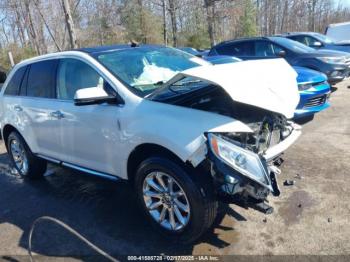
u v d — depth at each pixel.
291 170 4.52
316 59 8.55
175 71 3.99
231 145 2.79
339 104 7.95
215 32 30.00
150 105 3.20
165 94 3.31
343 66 8.49
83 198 4.35
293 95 3.15
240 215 3.58
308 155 4.97
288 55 8.99
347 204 3.62
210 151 2.77
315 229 3.27
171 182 3.12
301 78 6.07
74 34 12.34
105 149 3.60
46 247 3.40
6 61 22.64
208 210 2.96
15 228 3.82
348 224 3.30
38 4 20.27
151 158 3.18
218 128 2.78
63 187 4.75
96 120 3.57
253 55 9.66
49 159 4.55
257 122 3.10
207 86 3.43
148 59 4.02
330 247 3.02
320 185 4.06
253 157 2.85
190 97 3.20
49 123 4.24
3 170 5.70
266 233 3.27
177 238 3.19
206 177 2.94
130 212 3.89
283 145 3.36
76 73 3.94
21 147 5.12
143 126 3.13
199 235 3.07
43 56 4.54
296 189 4.01
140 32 29.77
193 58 4.51
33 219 3.97
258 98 2.78
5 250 3.43
